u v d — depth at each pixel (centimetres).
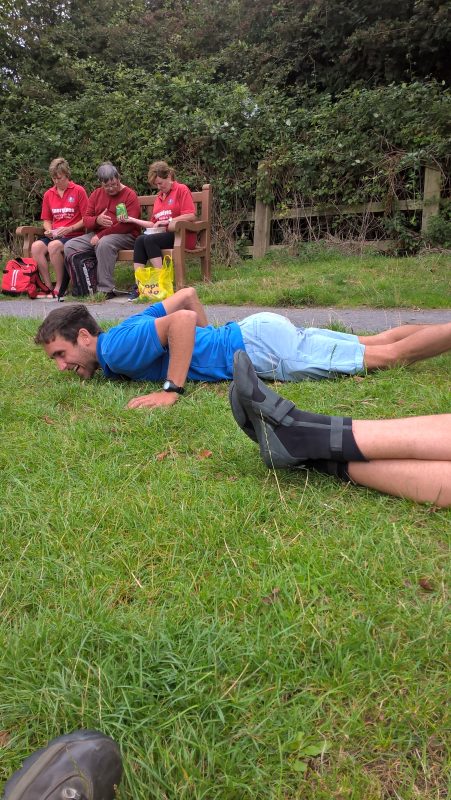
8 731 128
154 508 204
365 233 873
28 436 270
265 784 116
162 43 1673
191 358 331
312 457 210
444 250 807
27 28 1559
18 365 389
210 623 151
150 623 150
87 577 171
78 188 801
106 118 1057
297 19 1250
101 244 738
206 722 126
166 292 688
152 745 120
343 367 338
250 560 176
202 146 966
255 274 784
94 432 270
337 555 177
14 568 174
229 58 1388
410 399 299
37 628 148
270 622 150
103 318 568
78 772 106
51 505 208
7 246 1094
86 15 1756
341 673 136
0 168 1070
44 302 746
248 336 338
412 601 159
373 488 211
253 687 134
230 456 244
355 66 1197
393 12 1152
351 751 122
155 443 259
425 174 821
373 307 581
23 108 1166
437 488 199
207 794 114
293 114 947
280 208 920
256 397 208
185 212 736
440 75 1167
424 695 130
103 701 129
